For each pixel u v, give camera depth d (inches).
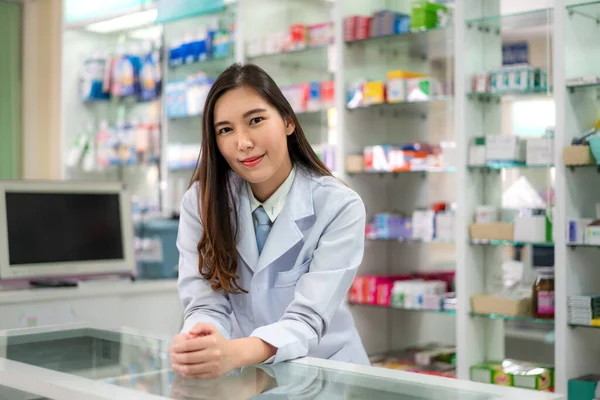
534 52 144.6
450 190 162.4
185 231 68.6
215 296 66.5
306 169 67.3
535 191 145.3
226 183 66.1
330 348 67.6
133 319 142.5
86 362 50.4
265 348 53.2
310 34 178.1
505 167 147.9
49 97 227.6
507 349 149.3
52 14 225.8
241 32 187.3
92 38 225.8
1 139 228.8
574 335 134.9
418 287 159.3
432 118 164.2
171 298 149.0
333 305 61.2
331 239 63.7
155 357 52.6
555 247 133.9
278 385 43.6
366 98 166.6
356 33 167.3
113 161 215.6
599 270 141.1
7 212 131.2
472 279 150.3
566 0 133.4
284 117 61.4
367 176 172.9
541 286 139.0
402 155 162.6
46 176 229.3
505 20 148.6
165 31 207.6
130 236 145.9
